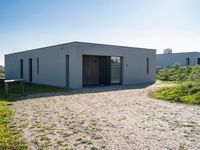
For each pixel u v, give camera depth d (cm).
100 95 1020
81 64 1388
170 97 874
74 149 358
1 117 562
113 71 1670
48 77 1641
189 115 593
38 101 846
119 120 542
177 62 3188
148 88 1345
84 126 490
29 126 491
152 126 489
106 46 1553
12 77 2303
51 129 468
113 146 371
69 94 1061
